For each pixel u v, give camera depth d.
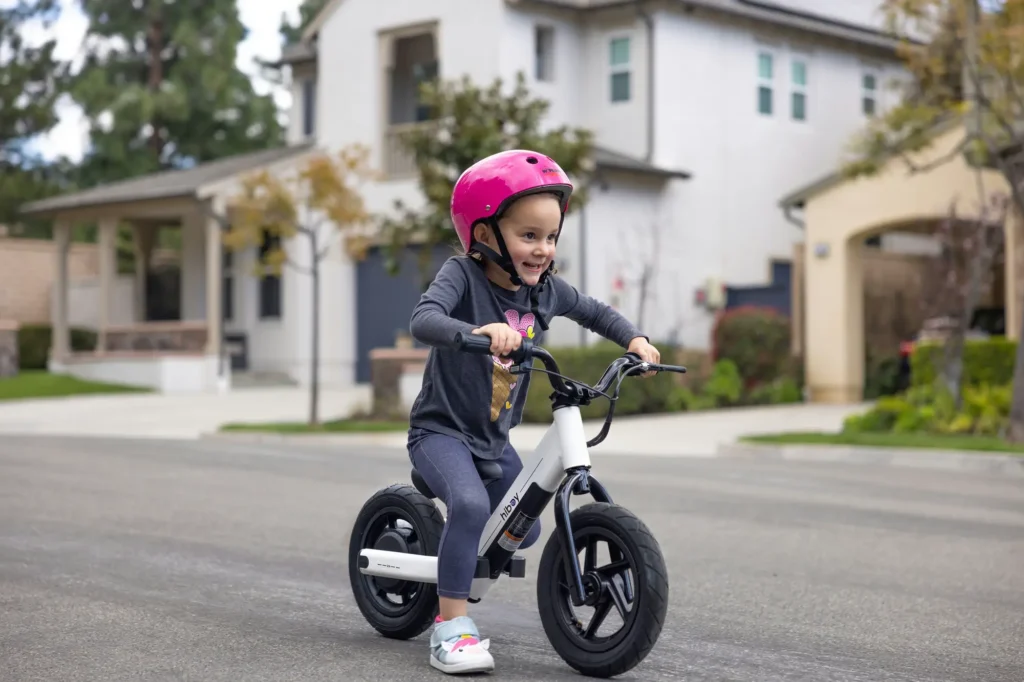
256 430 17.97
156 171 42.16
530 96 25.39
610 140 26.31
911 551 8.11
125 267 43.00
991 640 5.57
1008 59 14.84
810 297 24.39
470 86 18.94
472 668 4.60
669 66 26.02
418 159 19.11
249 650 5.07
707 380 23.50
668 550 8.05
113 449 14.98
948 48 15.62
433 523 5.06
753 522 9.34
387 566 5.04
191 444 15.98
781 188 28.45
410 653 5.01
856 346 24.16
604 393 4.52
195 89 41.62
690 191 26.47
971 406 16.42
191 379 26.84
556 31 26.09
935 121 16.50
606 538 4.55
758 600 6.45
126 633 5.39
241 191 25.66
